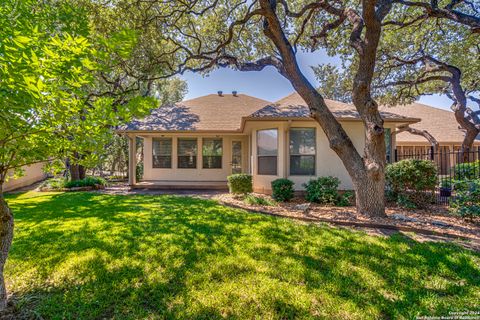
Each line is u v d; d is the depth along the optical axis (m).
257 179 9.76
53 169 2.88
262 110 8.99
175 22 8.20
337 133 6.02
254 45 10.00
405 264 3.23
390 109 18.72
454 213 5.43
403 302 2.46
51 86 1.85
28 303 2.47
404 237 4.28
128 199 8.08
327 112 6.11
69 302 2.48
